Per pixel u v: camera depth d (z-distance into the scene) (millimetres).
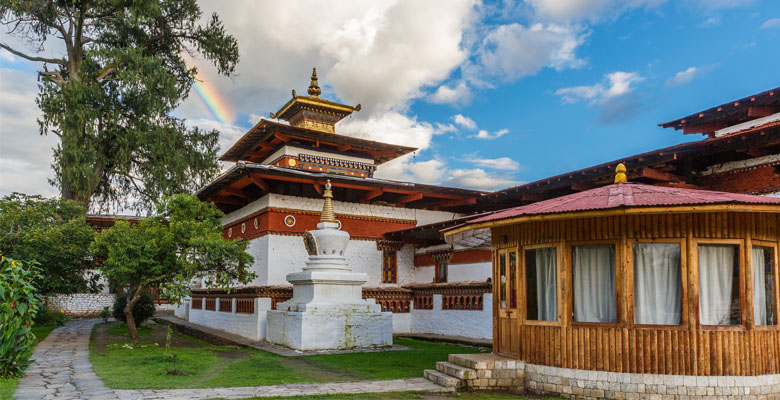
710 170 15117
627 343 9492
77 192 28422
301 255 22219
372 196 23125
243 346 17906
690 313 9227
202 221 17797
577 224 10117
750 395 9203
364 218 23781
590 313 9922
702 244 9391
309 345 16375
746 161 14211
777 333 9656
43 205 22359
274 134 26844
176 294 16375
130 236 16547
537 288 10758
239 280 18469
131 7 29594
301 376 11703
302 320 16406
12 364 10859
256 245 22906
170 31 33031
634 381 9406
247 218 24266
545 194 20297
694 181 15539
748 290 9367
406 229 22875
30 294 11266
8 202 21438
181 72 33906
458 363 11297
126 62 29328
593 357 9766
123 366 12602
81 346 16828
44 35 31484
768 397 9359
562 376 10062
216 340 20391
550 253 10570
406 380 11344
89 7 31219
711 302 9344
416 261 24578
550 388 10234
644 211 8977
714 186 14992
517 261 11148
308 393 9688
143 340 19125
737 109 15641
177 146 32094
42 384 10219
